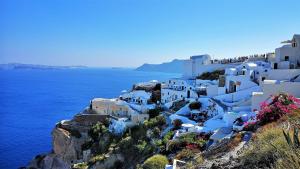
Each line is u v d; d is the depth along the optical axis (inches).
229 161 747.4
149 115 2947.8
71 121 3139.8
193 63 3774.6
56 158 2970.0
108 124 3053.6
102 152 2679.6
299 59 2792.8
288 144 561.0
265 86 1881.2
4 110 6943.9
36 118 6008.9
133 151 2293.3
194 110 2640.3
